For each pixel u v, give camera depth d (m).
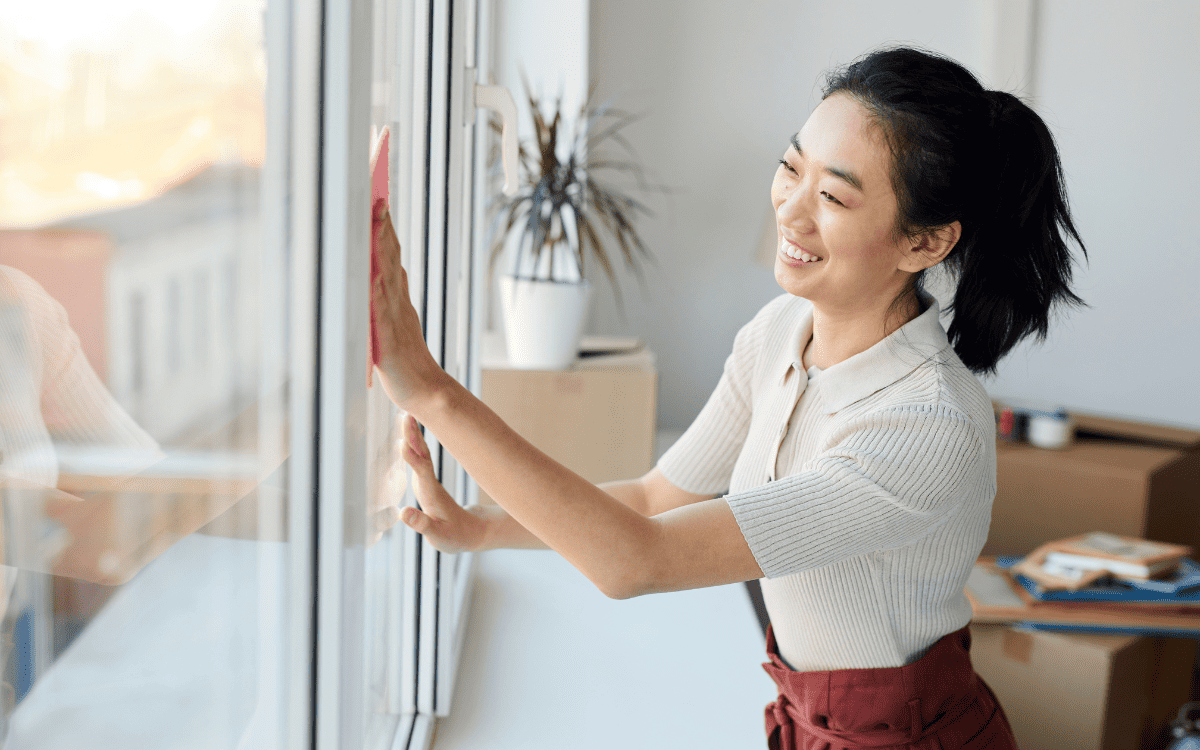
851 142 0.83
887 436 0.86
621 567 0.77
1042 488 2.51
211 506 0.43
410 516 0.90
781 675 1.09
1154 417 3.45
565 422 2.26
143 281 0.36
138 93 0.36
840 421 0.94
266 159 0.48
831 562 0.84
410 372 0.71
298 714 0.56
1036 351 3.47
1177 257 3.36
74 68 0.32
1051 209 0.93
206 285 0.42
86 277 0.33
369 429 0.90
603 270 3.37
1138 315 3.41
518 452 0.74
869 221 0.85
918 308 0.97
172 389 0.39
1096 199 3.38
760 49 3.31
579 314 2.24
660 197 3.36
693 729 1.34
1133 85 3.30
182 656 0.42
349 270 0.55
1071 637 1.84
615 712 1.37
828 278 0.90
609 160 3.32
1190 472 2.65
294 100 0.51
